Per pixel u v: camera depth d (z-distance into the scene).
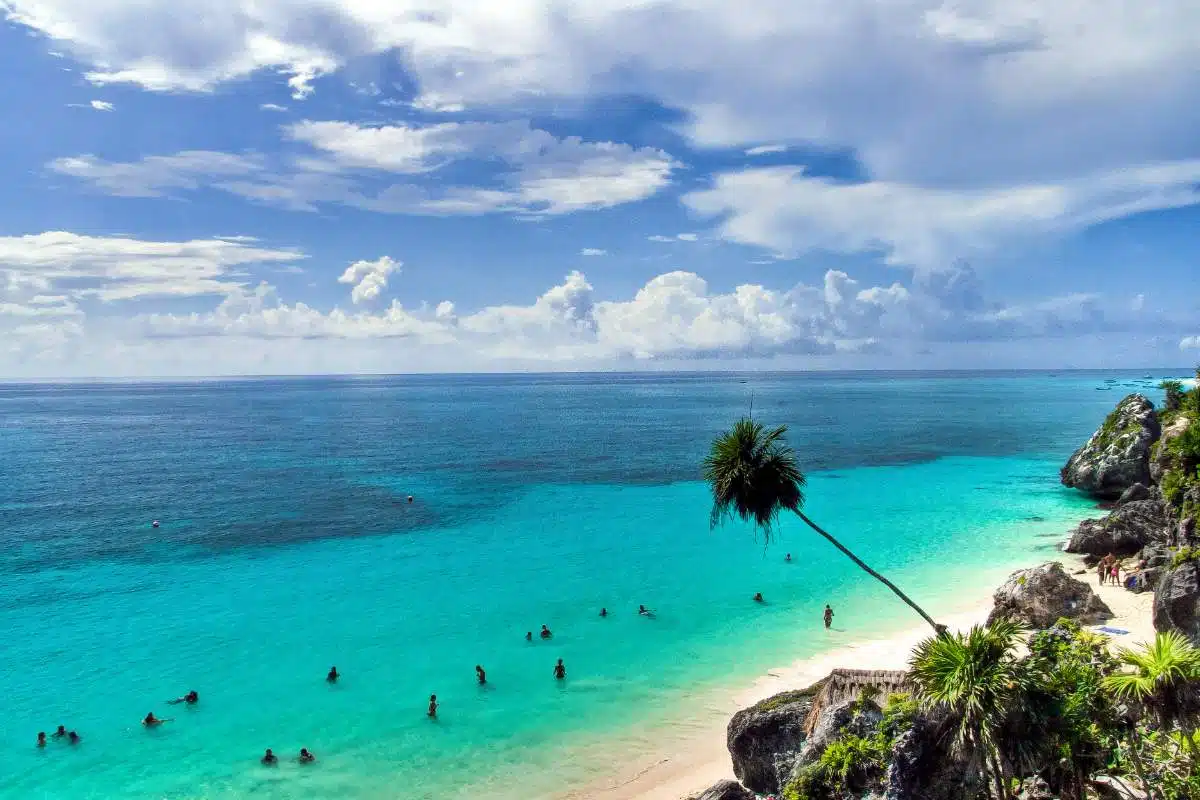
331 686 43.12
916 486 100.94
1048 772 24.66
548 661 46.16
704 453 139.12
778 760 31.17
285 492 102.56
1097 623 43.19
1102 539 60.53
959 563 63.81
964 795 24.19
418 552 71.56
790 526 79.31
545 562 67.50
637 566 65.75
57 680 44.12
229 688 42.97
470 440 164.62
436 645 48.91
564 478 112.06
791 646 47.44
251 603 57.31
